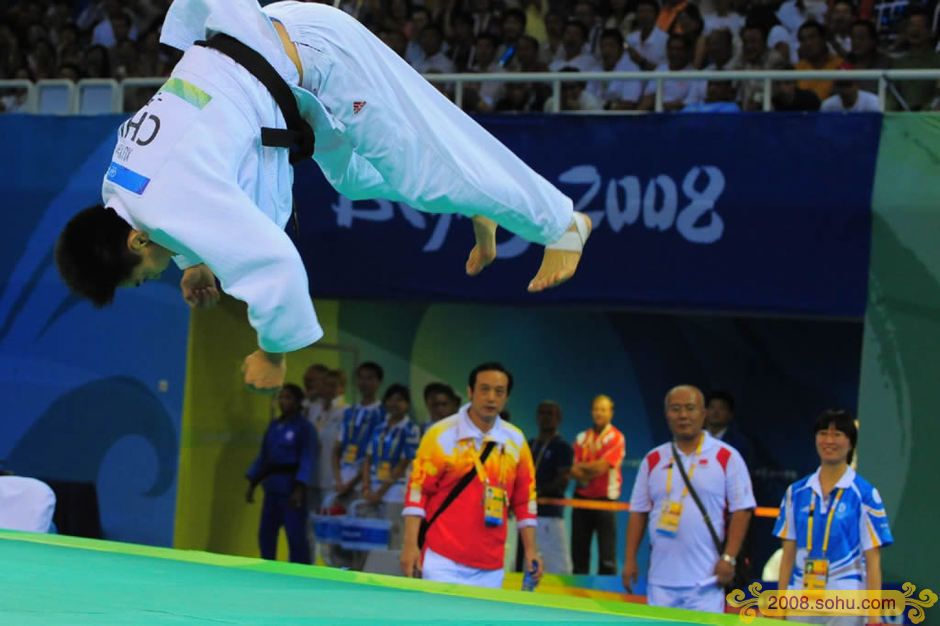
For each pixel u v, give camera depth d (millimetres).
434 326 14125
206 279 3631
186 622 2322
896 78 8391
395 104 3373
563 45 11516
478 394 6883
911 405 8258
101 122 10469
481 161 3488
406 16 12445
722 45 10445
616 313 13789
